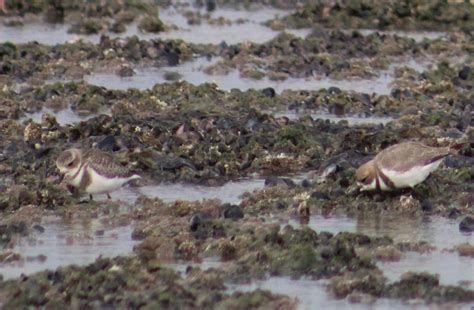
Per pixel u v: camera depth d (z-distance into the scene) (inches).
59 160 733.3
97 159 732.0
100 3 1406.3
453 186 767.1
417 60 1210.0
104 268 627.8
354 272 636.1
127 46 1198.3
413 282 621.3
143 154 829.2
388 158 731.4
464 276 636.1
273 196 753.0
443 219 721.6
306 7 1400.1
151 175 803.4
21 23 1341.0
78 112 981.2
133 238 687.1
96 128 886.4
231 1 1509.6
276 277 634.8
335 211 731.4
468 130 914.7
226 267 638.5
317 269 638.5
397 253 661.9
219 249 659.4
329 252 650.2
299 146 860.0
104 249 668.7
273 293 608.1
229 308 589.3
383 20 1365.7
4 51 1166.3
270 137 876.0
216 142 867.4
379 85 1107.9
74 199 743.7
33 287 604.7
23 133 892.6
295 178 802.2
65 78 1109.7
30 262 650.8
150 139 868.0
